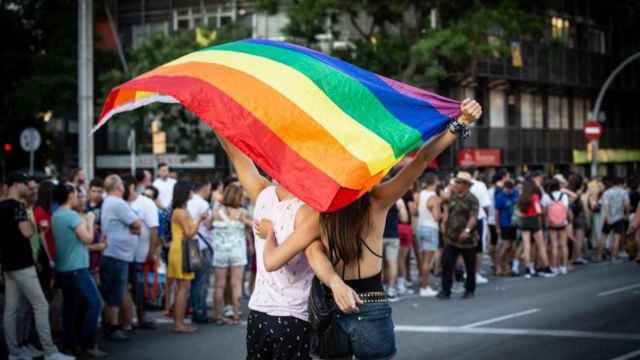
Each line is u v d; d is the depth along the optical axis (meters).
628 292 15.09
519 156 42.84
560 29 44.94
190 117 30.06
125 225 10.70
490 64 38.72
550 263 19.48
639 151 54.41
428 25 26.77
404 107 4.56
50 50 33.78
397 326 11.49
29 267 9.20
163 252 13.14
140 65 28.52
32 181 10.89
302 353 4.70
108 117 5.18
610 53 49.59
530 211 18.12
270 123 4.45
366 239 4.45
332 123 4.45
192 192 12.14
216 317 12.06
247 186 5.16
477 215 14.54
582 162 47.97
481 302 13.98
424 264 15.19
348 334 4.45
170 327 11.79
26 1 35.31
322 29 26.25
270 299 4.67
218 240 11.95
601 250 21.80
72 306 9.77
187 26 38.28
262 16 36.22
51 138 38.97
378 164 4.32
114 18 38.91
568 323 11.58
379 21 27.53
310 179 4.31
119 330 10.80
